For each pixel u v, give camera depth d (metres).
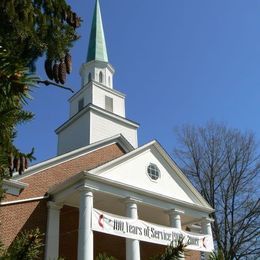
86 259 15.56
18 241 2.44
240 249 29.41
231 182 31.67
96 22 37.47
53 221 18.55
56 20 4.16
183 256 2.62
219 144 43.97
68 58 3.51
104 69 35.03
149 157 20.88
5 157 2.48
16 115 2.41
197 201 21.69
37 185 19.52
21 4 3.79
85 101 31.67
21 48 3.71
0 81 2.12
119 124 30.08
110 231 16.77
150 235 18.03
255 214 30.22
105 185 18.03
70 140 29.81
